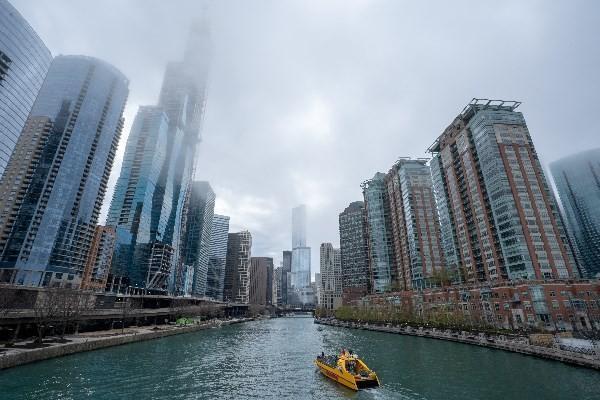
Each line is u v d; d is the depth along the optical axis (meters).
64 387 40.22
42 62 180.12
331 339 106.19
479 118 135.38
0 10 156.00
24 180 188.12
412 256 188.88
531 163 125.38
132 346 75.69
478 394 38.91
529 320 92.31
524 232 114.75
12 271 170.50
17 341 63.53
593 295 91.62
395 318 138.25
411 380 45.88
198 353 72.00
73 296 83.69
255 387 43.69
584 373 45.22
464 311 116.19
